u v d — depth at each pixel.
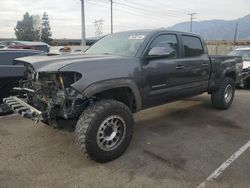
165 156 4.40
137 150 4.60
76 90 3.78
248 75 10.29
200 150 4.64
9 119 6.10
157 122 6.10
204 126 5.88
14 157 4.31
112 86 4.13
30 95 4.55
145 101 4.80
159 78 4.95
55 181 3.67
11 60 6.63
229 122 6.17
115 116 4.11
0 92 6.23
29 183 3.61
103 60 4.18
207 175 3.84
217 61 6.60
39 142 4.88
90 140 3.88
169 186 3.58
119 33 5.63
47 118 4.00
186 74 5.59
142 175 3.83
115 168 4.01
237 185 3.60
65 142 4.88
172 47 5.35
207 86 6.44
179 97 5.63
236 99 8.70
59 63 3.93
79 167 4.02
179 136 5.27
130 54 4.71
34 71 4.25
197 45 6.05
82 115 3.97
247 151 4.62
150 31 5.13
